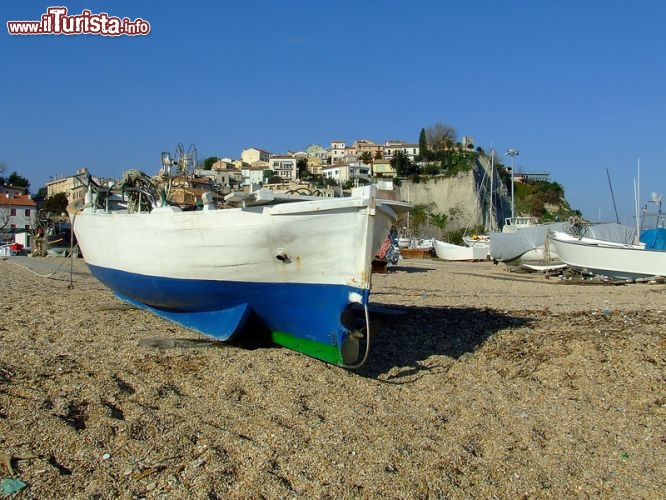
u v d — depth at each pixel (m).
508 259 28.83
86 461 3.94
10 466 3.78
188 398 5.33
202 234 6.87
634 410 5.37
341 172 101.19
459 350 7.48
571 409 5.39
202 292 7.27
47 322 8.76
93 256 10.04
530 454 4.39
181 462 3.98
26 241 47.47
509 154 51.09
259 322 7.20
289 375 6.09
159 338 7.44
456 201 91.94
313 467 4.01
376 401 5.44
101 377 5.79
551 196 103.38
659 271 20.77
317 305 6.34
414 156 110.75
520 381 6.25
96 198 10.02
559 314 10.52
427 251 46.88
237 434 4.50
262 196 7.51
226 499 3.56
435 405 5.40
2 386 5.25
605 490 3.87
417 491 3.73
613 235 26.66
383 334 8.25
